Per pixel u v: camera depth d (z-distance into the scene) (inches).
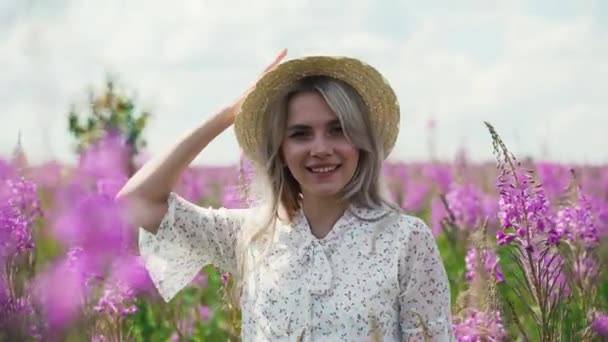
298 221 184.1
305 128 179.9
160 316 310.3
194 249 189.0
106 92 386.3
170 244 187.6
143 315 307.0
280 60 196.1
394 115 189.2
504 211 214.1
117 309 243.8
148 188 185.9
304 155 178.7
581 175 548.4
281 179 186.5
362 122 179.0
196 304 311.6
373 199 185.0
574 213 265.7
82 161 305.9
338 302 175.0
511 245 214.7
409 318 179.3
